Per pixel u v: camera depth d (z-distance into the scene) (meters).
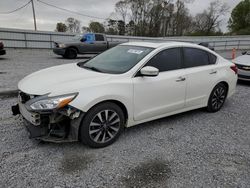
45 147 3.26
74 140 3.13
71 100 2.96
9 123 3.97
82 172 2.76
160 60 3.92
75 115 3.02
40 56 15.70
